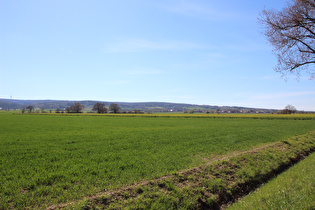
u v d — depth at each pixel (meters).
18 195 7.91
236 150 18.48
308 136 27.61
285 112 133.38
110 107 157.62
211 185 9.34
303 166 12.65
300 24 14.76
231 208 7.84
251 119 76.75
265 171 12.29
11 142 21.73
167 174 10.55
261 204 7.01
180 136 27.64
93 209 6.80
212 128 40.94
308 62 15.74
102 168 11.91
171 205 7.52
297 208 6.26
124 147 19.19
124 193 7.89
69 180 9.70
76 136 27.16
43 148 18.44
